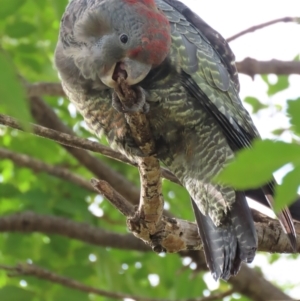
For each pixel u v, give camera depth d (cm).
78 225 746
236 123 536
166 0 588
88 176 873
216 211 520
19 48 748
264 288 746
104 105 523
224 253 509
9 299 651
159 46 471
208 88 527
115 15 476
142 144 463
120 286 742
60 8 616
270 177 286
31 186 810
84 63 497
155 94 509
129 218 479
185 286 738
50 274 687
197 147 536
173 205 809
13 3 598
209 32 585
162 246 498
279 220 495
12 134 842
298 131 299
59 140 516
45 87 733
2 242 773
